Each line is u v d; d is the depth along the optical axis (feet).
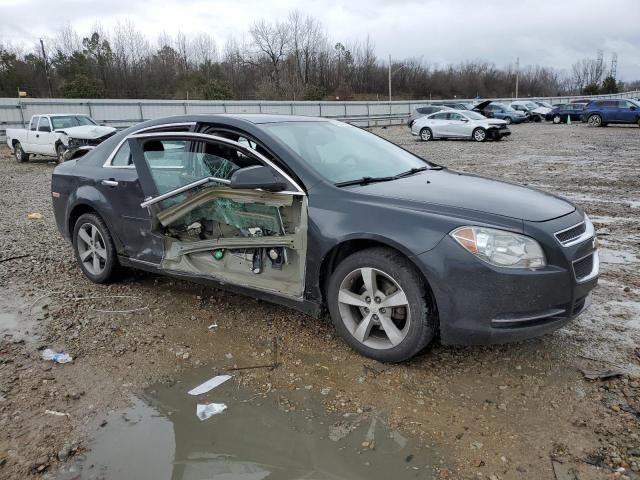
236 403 10.14
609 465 8.24
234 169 12.80
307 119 14.93
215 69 231.71
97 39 204.95
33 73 196.34
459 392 10.30
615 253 19.39
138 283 16.65
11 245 21.63
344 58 268.41
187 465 8.48
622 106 100.37
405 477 8.12
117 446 8.96
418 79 288.71
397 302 10.85
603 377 10.61
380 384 10.62
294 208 11.82
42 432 9.32
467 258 10.04
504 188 12.62
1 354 12.14
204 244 13.39
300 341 12.51
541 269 10.08
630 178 37.50
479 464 8.35
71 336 13.01
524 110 131.85
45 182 44.73
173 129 14.21
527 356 11.53
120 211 15.20
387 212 10.87
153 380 11.02
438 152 61.52
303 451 8.76
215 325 13.48
